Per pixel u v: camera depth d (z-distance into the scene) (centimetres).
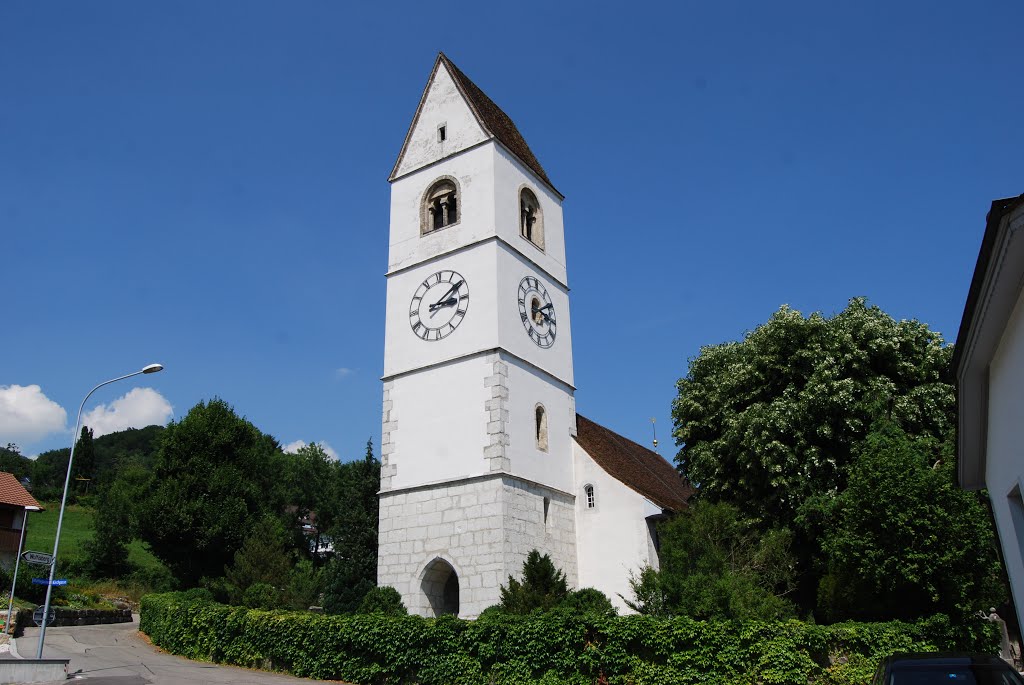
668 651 2158
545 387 3691
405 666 2469
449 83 4059
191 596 3969
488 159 3791
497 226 3672
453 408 3469
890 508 2420
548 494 3481
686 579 2541
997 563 2348
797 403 3181
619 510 3522
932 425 3181
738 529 2850
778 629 2127
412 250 3884
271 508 7350
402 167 4091
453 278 3697
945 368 3253
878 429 2920
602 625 2233
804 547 3170
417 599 3269
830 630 2133
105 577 6022
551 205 4203
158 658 3064
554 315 3941
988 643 2339
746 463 3291
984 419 1784
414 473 3469
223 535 5272
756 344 3522
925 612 2405
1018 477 1514
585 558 3541
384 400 3678
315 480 8150
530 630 2305
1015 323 1395
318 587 4666
